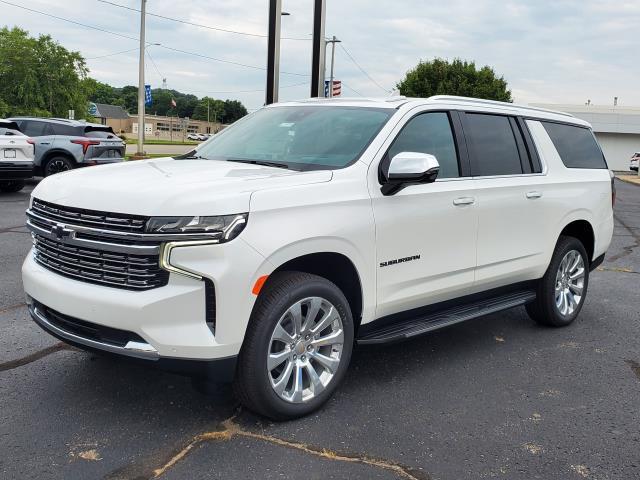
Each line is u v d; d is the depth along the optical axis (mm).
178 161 4539
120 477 3070
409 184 4156
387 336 4184
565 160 5914
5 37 49906
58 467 3135
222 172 3877
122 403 3875
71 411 3744
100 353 3414
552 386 4480
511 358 5043
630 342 5574
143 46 30109
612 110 62031
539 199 5391
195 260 3227
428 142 4578
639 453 3533
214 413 3785
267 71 18672
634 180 35594
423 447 3494
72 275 3520
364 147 4195
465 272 4754
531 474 3262
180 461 3234
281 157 4391
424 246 4367
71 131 16438
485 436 3662
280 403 3609
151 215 3201
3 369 4348
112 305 3264
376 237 4012
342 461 3303
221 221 3266
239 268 3291
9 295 6191
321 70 18641
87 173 3910
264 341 3480
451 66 43250
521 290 5602
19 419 3623
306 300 3682
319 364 3871
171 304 3217
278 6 18312
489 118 5219
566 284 5965
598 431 3787
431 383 4438
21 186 15008
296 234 3525
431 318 4633
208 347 3270
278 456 3320
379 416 3857
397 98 4773
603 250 6434
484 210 4828
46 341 4914
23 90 49219
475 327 5898
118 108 124375
